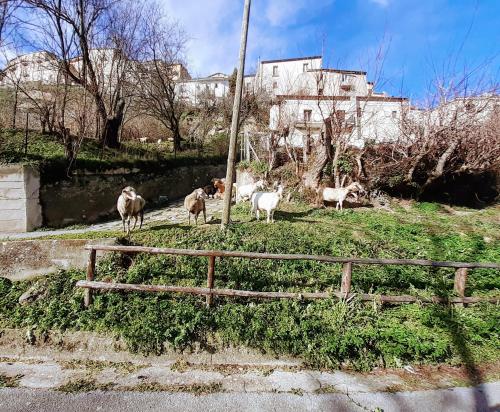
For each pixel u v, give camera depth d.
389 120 18.08
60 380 4.70
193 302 6.14
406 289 7.04
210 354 5.32
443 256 8.68
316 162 13.95
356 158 14.72
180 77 28.09
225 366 5.12
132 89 20.78
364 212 13.05
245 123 27.84
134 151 18.73
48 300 6.25
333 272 7.25
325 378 4.88
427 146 14.41
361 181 14.87
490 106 14.78
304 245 8.34
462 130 14.10
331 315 5.88
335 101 14.22
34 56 17.48
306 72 21.41
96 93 17.08
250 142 19.56
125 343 5.38
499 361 5.33
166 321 5.67
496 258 8.71
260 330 5.54
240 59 8.66
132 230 9.44
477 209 16.08
